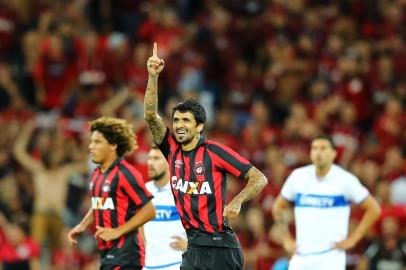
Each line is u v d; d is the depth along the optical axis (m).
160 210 35.38
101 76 69.12
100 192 31.17
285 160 60.84
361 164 60.09
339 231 38.75
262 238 52.16
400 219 54.38
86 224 32.38
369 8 79.94
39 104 69.94
